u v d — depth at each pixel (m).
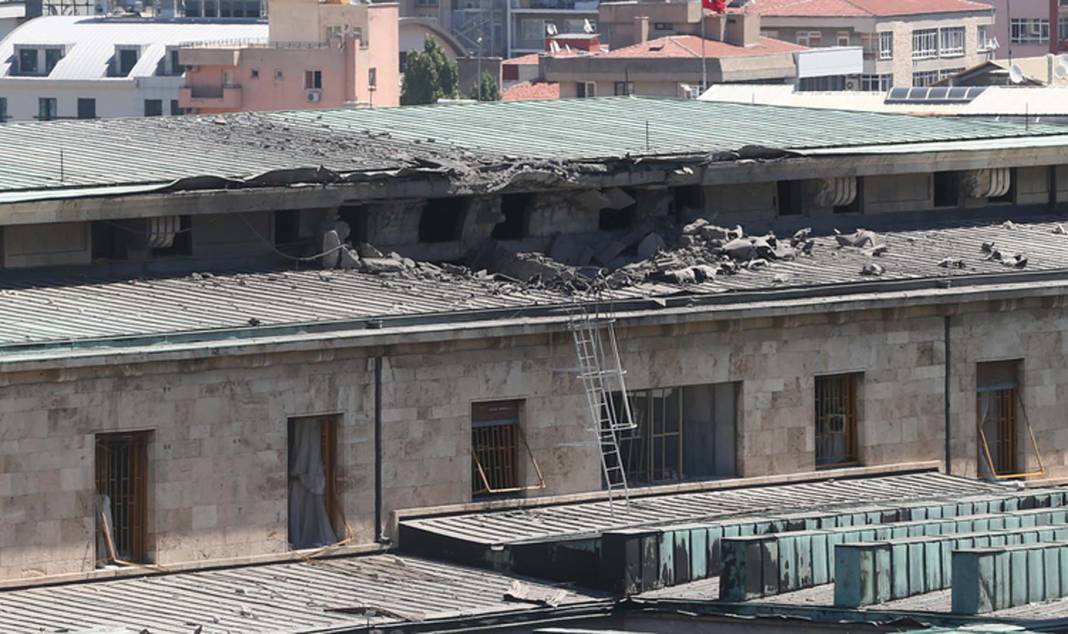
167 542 144.25
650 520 152.88
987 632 127.88
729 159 174.12
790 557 141.25
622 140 180.38
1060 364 172.75
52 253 154.25
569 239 170.12
